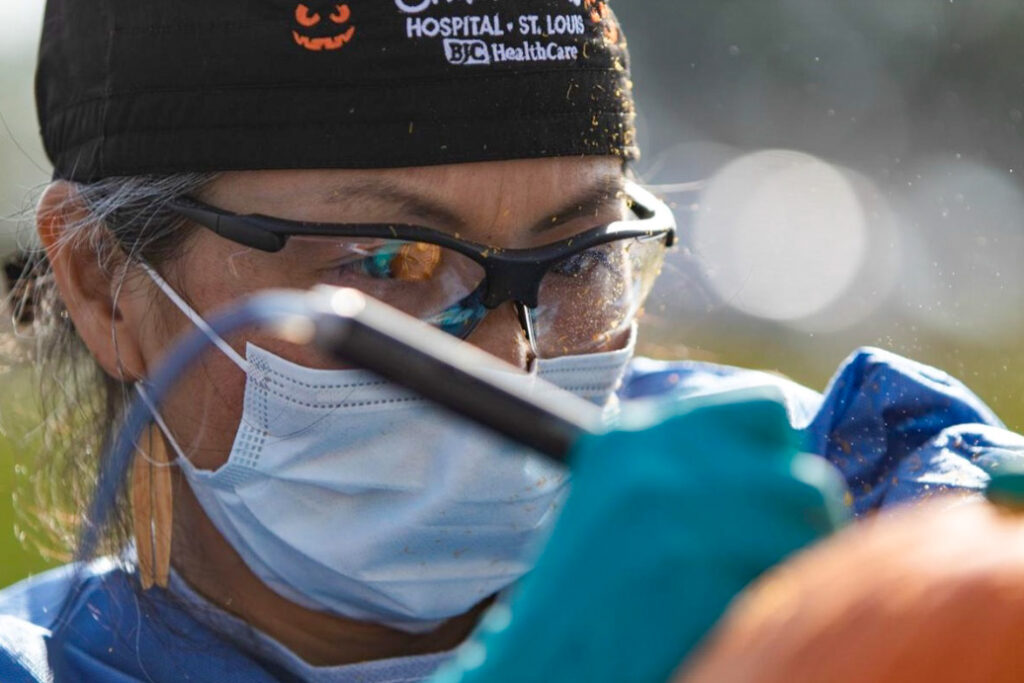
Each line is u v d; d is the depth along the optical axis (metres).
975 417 2.26
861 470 2.25
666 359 3.07
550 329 2.34
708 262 3.12
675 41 14.64
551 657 0.82
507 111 2.22
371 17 2.18
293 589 2.37
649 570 0.80
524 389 1.06
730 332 5.82
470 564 2.30
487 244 2.25
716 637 0.76
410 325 1.05
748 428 0.85
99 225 2.40
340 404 2.22
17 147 2.77
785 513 0.81
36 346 2.67
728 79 14.30
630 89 2.53
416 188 2.21
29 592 2.65
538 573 0.85
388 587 2.29
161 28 2.28
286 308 1.05
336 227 2.19
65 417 2.61
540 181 2.26
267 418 2.27
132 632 2.37
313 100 2.19
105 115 2.35
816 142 13.04
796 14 13.77
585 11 2.33
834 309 5.77
